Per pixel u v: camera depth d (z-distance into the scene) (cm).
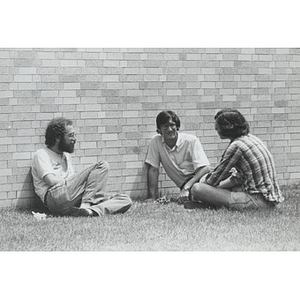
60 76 1055
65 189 995
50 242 885
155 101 1109
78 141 1072
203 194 1020
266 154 1009
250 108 1166
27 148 1041
